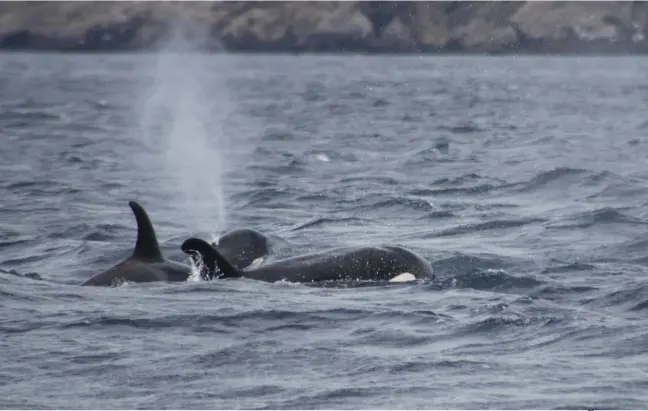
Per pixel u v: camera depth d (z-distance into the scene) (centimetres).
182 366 4794
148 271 6412
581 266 7169
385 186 11825
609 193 10838
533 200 10588
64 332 5294
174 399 4388
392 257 6662
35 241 8306
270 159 15175
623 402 4338
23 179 12194
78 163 14238
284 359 4906
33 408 4262
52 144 17050
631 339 5222
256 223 9438
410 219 9450
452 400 4366
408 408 4275
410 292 6269
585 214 9175
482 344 5156
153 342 5153
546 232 8538
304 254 6719
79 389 4491
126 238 8562
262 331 5366
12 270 7056
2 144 16812
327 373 4716
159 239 8462
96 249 7888
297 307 5800
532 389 4494
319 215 9669
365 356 4950
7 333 5269
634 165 13738
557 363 4850
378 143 17988
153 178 12769
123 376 4656
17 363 4809
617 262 7381
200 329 5378
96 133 19912
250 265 6888
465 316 5662
